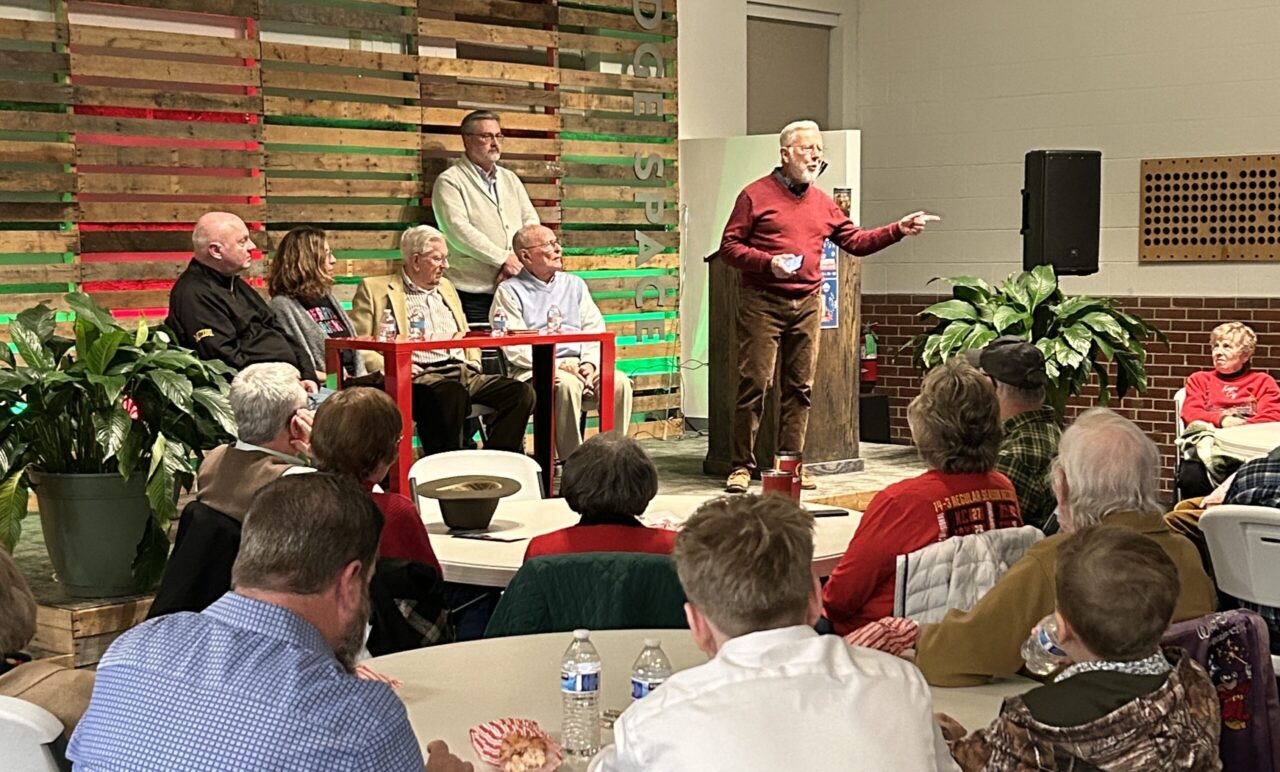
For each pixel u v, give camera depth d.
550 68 8.12
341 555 1.84
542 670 2.48
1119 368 7.27
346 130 7.21
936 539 2.99
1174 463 8.63
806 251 6.49
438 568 3.08
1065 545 2.04
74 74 6.22
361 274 7.34
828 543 3.79
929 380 3.12
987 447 3.07
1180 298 8.56
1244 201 8.31
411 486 4.39
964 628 2.42
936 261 9.55
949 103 9.41
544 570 2.79
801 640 1.73
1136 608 1.91
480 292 7.12
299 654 1.76
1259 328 8.30
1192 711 1.94
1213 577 3.72
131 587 4.52
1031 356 3.95
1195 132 8.46
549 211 8.16
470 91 7.73
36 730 1.93
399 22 7.40
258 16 6.83
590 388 6.61
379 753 1.70
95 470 4.46
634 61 8.55
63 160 6.19
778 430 6.75
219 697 1.70
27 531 5.59
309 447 3.38
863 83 9.79
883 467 7.73
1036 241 7.87
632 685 2.28
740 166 8.66
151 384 4.44
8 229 6.07
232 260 5.57
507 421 6.32
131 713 1.72
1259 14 8.20
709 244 8.84
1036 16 9.00
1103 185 8.80
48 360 4.41
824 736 1.62
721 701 1.65
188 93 6.60
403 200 7.49
